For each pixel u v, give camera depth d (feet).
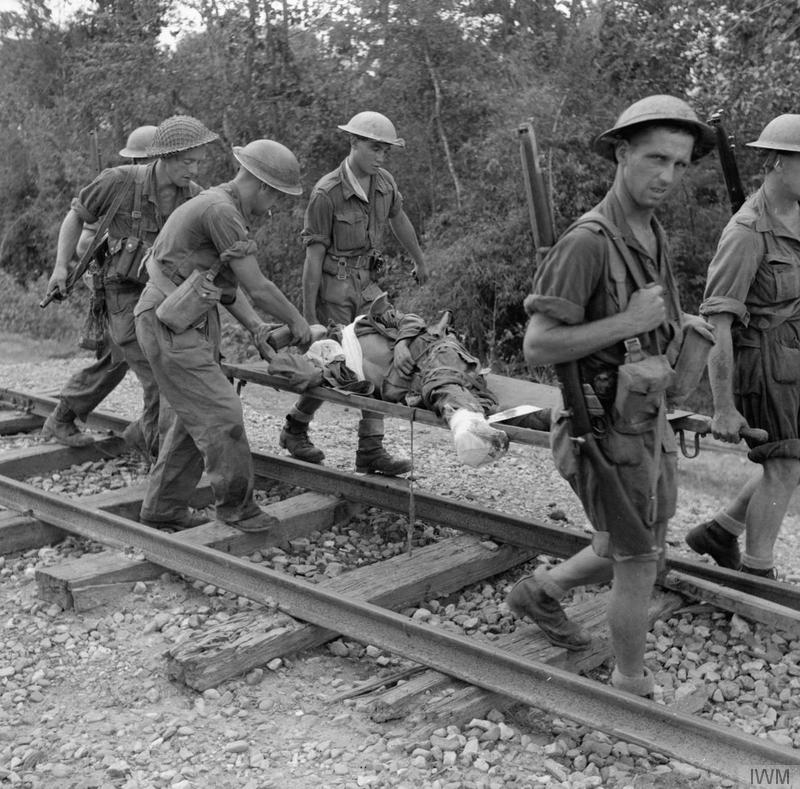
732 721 13.35
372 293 21.68
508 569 18.17
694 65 40.57
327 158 47.26
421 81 44.62
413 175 45.52
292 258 47.39
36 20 69.92
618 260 11.19
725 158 15.57
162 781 11.91
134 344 20.84
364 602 14.47
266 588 15.61
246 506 18.28
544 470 24.81
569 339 11.17
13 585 17.61
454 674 13.28
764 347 15.33
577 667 14.14
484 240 40.52
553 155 38.86
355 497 20.11
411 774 11.87
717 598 15.51
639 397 11.25
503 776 11.89
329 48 48.03
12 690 14.16
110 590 16.62
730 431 15.05
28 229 68.13
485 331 41.81
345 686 13.96
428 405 16.85
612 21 42.29
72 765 12.33
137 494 20.70
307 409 21.79
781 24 36.78
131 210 20.53
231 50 49.55
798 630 14.74
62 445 23.82
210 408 17.47
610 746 12.46
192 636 14.56
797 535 21.50
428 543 19.17
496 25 44.93
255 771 12.08
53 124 64.39
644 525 11.91
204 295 17.07
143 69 52.95
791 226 15.15
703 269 40.57
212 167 49.78
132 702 13.74
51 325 52.75
